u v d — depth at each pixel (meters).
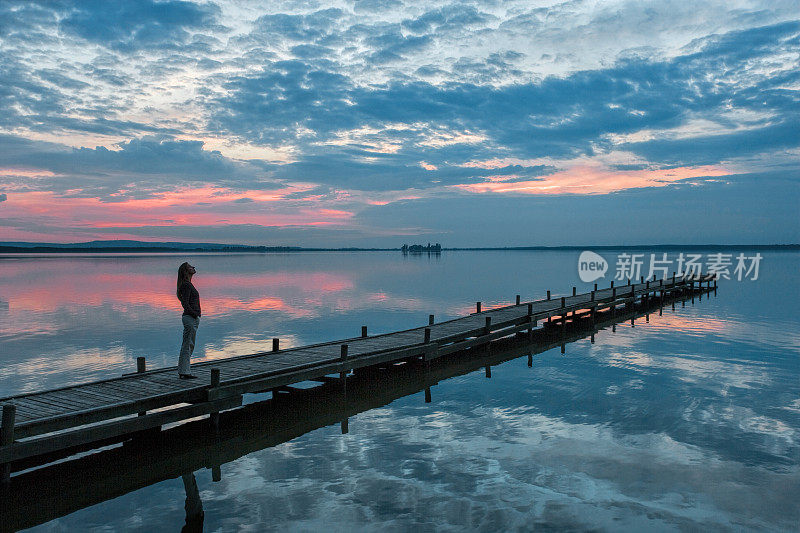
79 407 8.95
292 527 6.87
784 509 7.22
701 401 12.30
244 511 7.37
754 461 8.83
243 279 61.75
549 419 11.16
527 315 22.28
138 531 6.89
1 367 16.17
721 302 36.31
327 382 13.91
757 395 12.77
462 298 38.25
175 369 12.14
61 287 47.25
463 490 7.84
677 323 26.58
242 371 11.92
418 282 56.22
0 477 7.98
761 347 19.34
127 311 30.19
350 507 7.38
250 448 9.95
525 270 84.62
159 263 116.00
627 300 31.28
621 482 8.05
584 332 24.30
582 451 9.30
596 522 6.87
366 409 12.33
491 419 11.27
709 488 7.83
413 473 8.50
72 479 8.62
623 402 12.31
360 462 9.05
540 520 6.93
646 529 6.71
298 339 21.44
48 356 17.88
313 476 8.52
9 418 7.76
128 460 9.42
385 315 28.88
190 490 8.12
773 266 89.31
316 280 59.84
